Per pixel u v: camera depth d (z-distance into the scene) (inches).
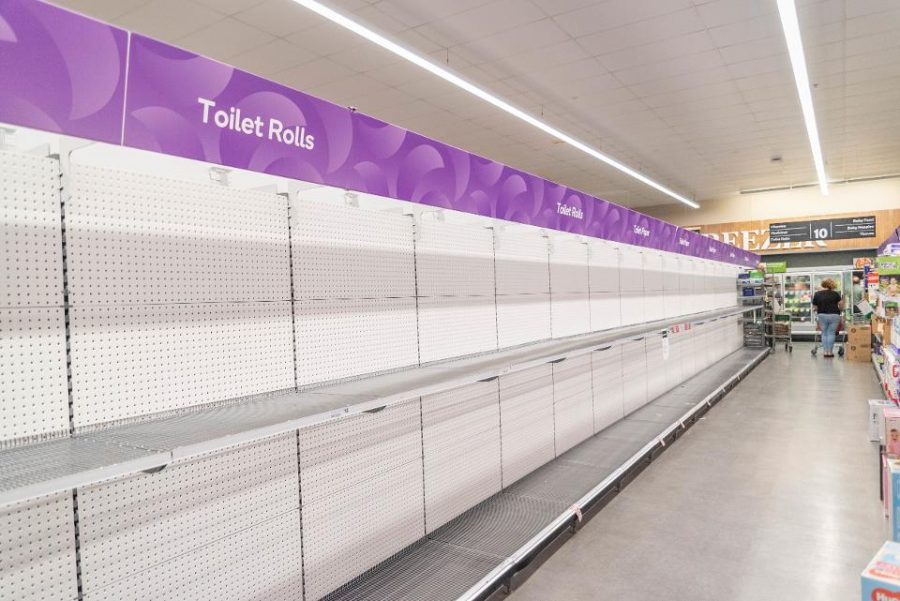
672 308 324.8
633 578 119.8
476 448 140.3
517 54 262.7
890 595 74.2
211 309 85.8
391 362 119.3
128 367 75.2
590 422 205.8
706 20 231.3
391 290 120.2
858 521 146.9
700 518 150.3
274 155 88.7
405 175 117.2
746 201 655.8
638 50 259.1
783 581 117.9
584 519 150.3
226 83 81.4
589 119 361.4
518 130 386.9
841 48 260.1
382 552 110.8
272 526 90.4
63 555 65.9
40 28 61.3
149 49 71.9
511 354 146.6
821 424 250.7
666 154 453.1
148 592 74.2
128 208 76.2
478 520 131.9
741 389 343.3
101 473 54.6
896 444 150.3
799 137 406.6
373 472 109.5
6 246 64.1
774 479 180.1
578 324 204.7
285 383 96.7
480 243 150.7
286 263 97.9
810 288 635.5
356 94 314.2
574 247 204.8
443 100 325.4
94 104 66.0
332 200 110.6
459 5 217.0
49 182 68.2
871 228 587.8
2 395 63.2
